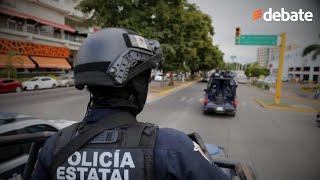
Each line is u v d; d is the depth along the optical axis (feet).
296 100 90.68
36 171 3.91
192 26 73.97
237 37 73.56
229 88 50.08
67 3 131.23
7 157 11.98
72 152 3.55
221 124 39.73
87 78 3.76
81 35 152.66
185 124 38.70
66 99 63.36
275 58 340.39
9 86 78.64
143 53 3.99
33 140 6.02
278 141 30.53
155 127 3.70
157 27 64.28
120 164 3.37
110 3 59.31
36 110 45.98
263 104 67.31
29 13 109.60
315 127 40.81
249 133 34.37
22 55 104.94
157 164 3.35
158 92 82.38
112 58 3.72
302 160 23.31
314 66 239.71
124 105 3.78
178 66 81.05
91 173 3.42
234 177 5.74
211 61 195.00
